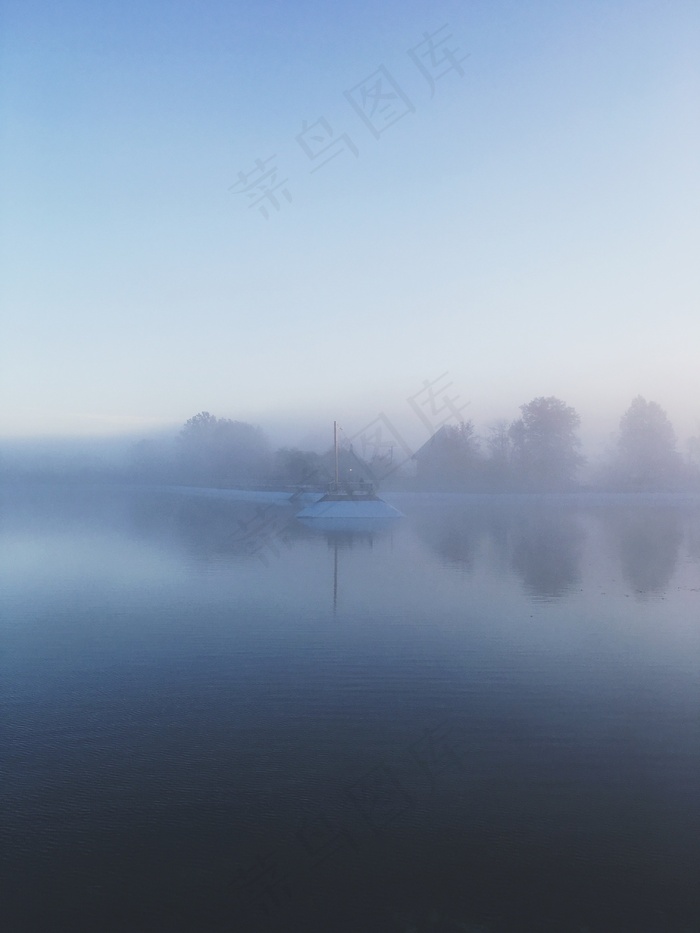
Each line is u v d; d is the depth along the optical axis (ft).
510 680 44.50
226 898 22.74
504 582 81.30
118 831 26.73
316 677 45.65
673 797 29.01
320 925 21.40
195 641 55.31
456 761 32.60
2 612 67.21
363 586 79.20
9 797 29.55
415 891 23.04
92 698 42.14
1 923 21.65
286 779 31.01
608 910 22.04
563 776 31.04
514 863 24.43
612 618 61.77
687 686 42.91
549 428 275.80
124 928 21.36
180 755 33.71
